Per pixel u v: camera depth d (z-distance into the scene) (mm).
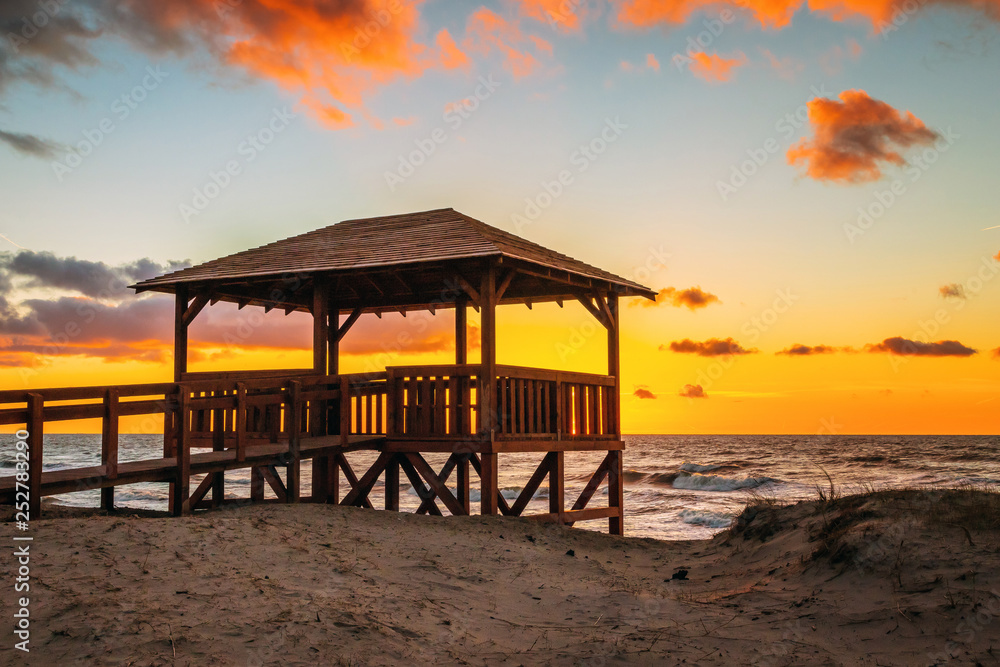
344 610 5086
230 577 5465
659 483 39219
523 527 10031
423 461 11508
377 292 14922
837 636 4855
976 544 5703
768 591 6195
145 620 4387
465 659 4566
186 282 12359
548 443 11953
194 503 12391
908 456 51531
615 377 13883
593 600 6262
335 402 12570
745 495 31969
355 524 8539
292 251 13023
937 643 4414
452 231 12039
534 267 11422
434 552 7609
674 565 8523
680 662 4547
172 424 10664
